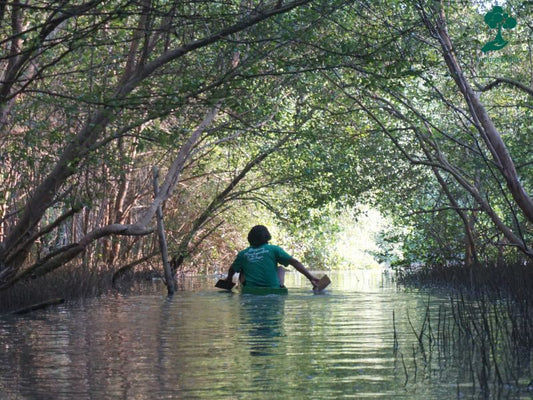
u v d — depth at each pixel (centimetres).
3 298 820
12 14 777
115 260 1683
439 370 377
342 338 509
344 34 1015
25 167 996
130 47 982
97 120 884
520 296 774
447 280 1226
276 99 1272
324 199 1418
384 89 915
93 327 609
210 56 988
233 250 2242
